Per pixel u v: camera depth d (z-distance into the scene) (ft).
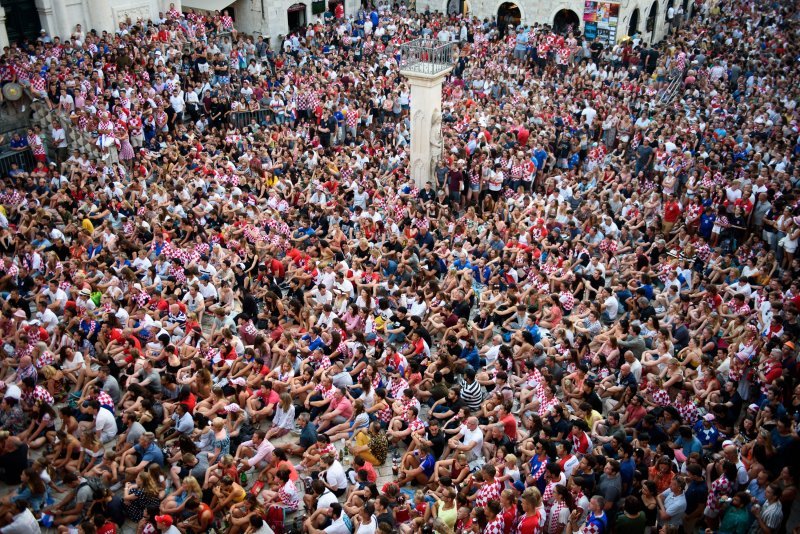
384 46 130.82
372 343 55.93
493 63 119.65
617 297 61.62
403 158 89.71
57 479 42.78
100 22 111.55
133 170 87.97
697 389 47.70
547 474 37.86
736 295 56.75
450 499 37.35
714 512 37.65
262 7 134.00
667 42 136.15
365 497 38.99
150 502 39.86
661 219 75.10
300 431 47.50
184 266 65.05
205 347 53.06
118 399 48.37
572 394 47.83
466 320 54.65
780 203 67.97
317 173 84.58
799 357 49.19
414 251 67.62
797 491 39.91
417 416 46.11
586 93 103.91
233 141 92.73
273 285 63.00
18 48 97.81
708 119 96.99
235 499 39.88
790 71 114.52
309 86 105.81
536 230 69.72
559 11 145.89
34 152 84.99
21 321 53.47
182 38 112.06
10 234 66.23
